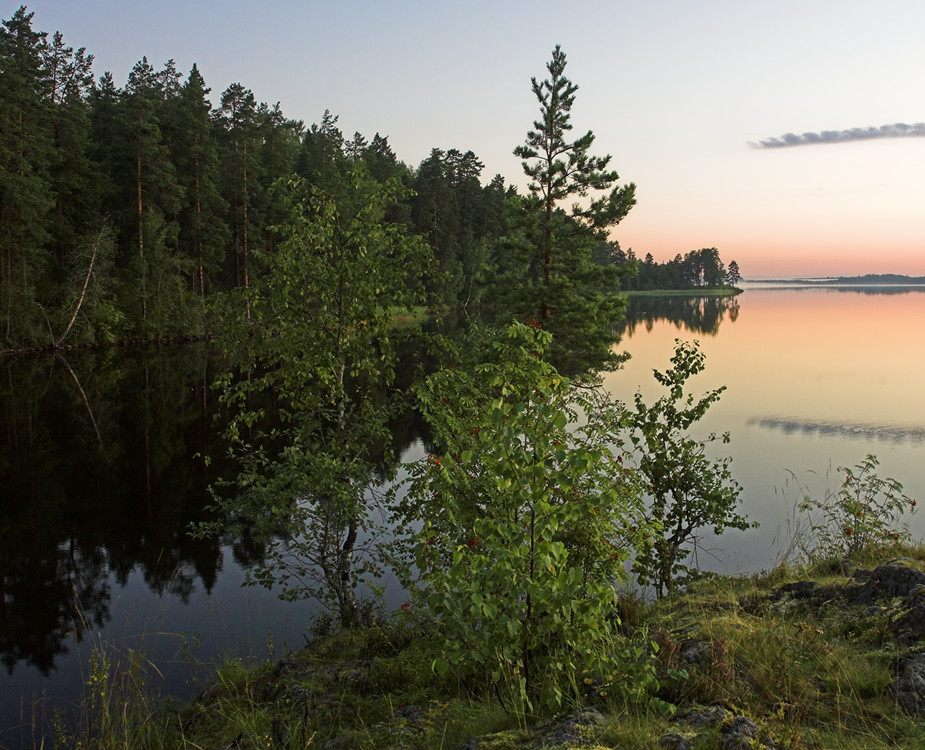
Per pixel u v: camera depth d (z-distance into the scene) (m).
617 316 24.56
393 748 4.14
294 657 6.71
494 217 81.06
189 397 28.45
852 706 3.66
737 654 4.39
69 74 55.81
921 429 21.50
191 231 49.56
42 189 38.84
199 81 50.94
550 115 24.28
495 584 3.94
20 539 12.97
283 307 8.77
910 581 4.98
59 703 7.27
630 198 23.47
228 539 12.95
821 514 12.15
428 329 52.53
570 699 4.11
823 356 42.84
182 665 7.96
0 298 37.62
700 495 8.51
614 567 4.65
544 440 4.03
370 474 9.05
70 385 30.28
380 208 9.06
